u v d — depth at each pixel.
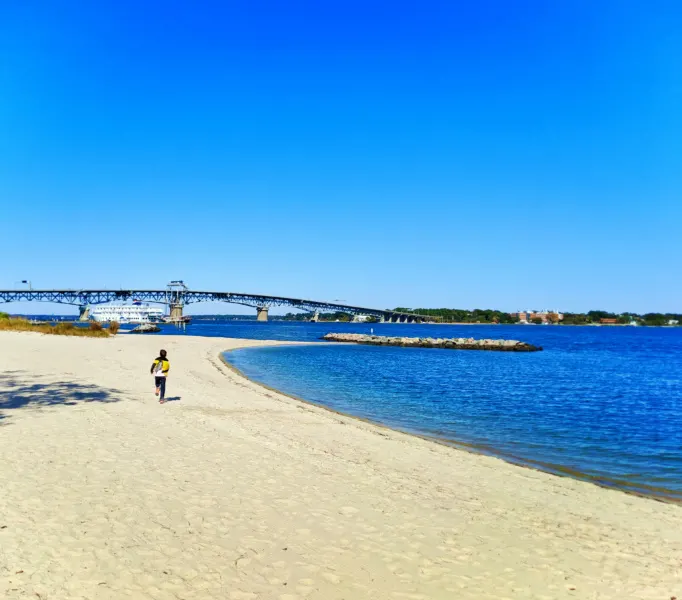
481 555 7.16
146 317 194.00
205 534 7.14
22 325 59.66
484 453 14.15
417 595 5.88
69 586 5.49
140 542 6.71
